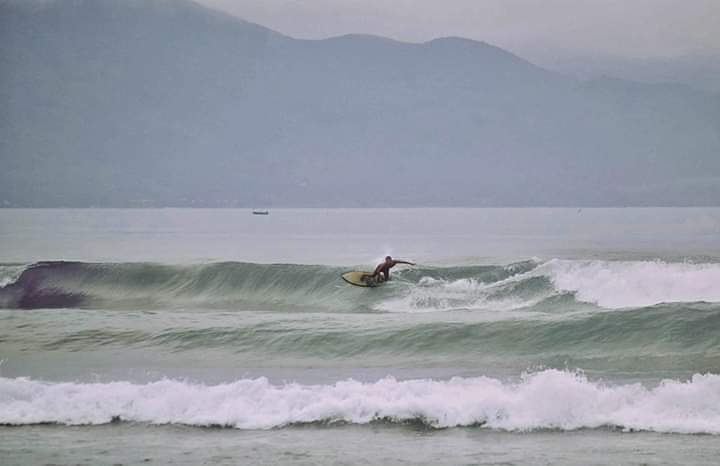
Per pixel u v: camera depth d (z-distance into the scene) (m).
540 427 56.34
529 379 69.25
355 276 118.50
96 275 137.38
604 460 49.28
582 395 58.50
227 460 50.59
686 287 105.31
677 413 57.03
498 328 84.50
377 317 96.56
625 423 56.12
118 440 54.97
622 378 69.00
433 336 84.38
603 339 81.44
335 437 55.22
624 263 112.31
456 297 112.06
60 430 57.41
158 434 56.31
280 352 82.62
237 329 88.94
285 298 124.56
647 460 49.09
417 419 58.53
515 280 112.69
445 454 51.25
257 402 61.09
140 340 87.31
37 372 74.69
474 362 77.50
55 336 89.56
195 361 79.38
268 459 50.72
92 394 62.62
